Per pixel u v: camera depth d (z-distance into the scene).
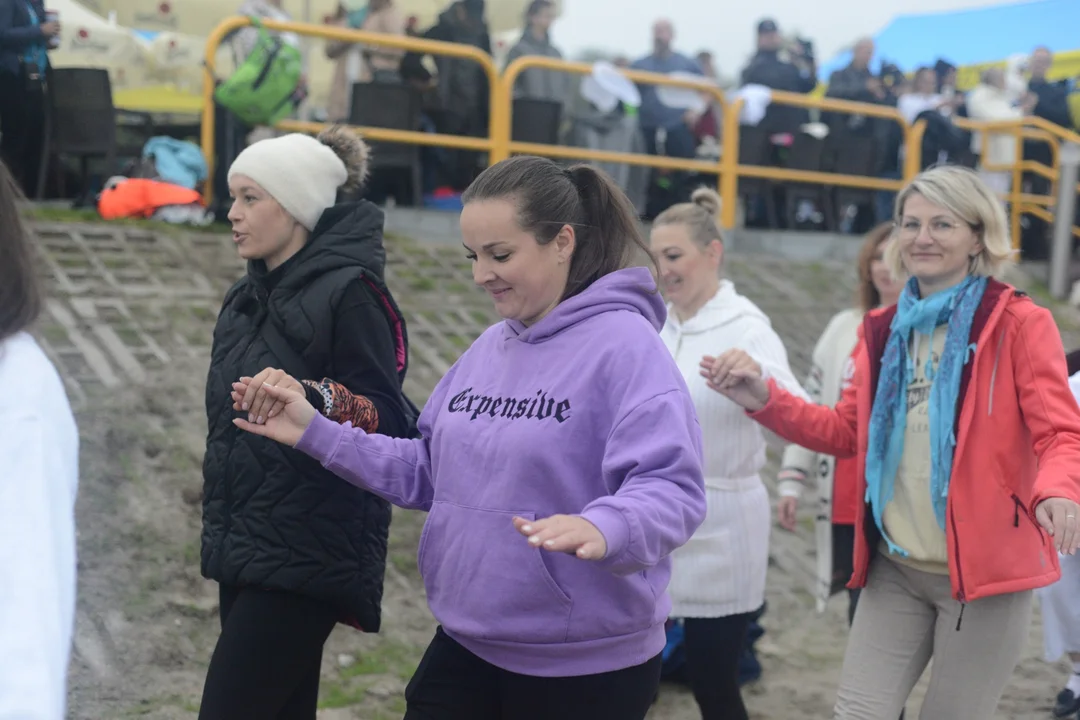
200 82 9.84
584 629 2.25
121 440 5.04
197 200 7.32
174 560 4.61
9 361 1.43
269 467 2.77
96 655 4.11
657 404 2.19
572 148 9.38
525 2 11.16
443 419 2.44
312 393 2.64
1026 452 2.94
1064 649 4.52
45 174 7.41
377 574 2.91
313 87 10.93
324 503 2.78
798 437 3.27
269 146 2.95
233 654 2.75
